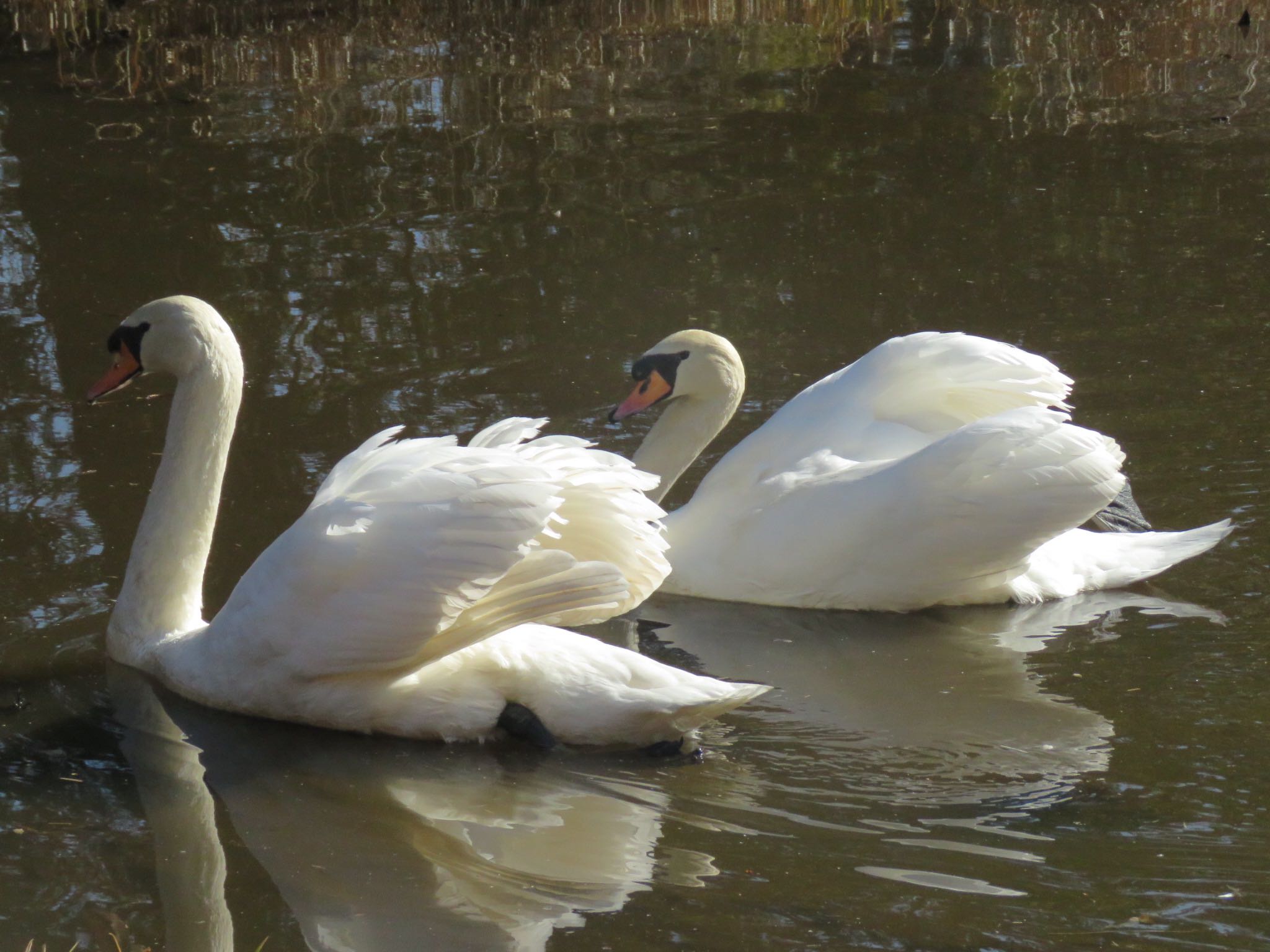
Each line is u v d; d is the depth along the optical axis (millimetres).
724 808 6746
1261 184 16297
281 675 7594
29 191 16438
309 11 24109
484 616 7391
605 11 24562
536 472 7340
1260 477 10273
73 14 22938
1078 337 12664
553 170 17266
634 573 7875
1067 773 6941
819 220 15656
